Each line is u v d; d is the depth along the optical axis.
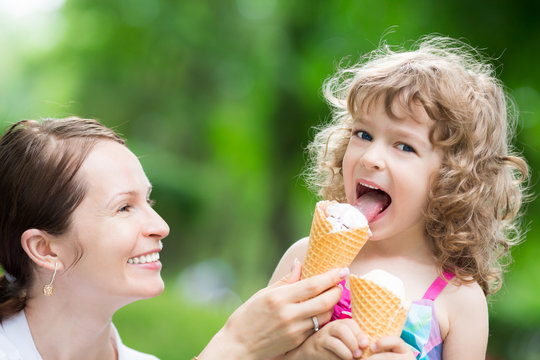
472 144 2.41
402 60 2.58
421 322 2.31
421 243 2.53
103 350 2.56
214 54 14.45
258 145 15.02
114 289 2.31
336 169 2.95
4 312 2.37
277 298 2.16
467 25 8.69
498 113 2.65
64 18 16.59
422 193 2.36
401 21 9.84
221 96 15.54
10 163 2.31
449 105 2.34
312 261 2.22
